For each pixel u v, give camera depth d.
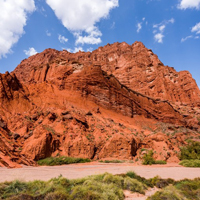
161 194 8.19
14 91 30.17
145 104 54.00
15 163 15.35
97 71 43.84
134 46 122.31
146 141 28.75
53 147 21.34
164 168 18.81
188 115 67.19
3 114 24.86
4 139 18.62
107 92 42.97
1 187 7.55
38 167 16.02
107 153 24.06
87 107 37.34
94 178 9.63
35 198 6.89
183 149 28.36
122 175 11.34
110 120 35.38
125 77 89.44
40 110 30.06
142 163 21.91
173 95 89.50
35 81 46.19
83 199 6.79
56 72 46.09
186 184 10.16
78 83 41.06
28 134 21.88
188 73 108.69
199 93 96.44
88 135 26.41
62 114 28.30
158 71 95.31
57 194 7.00
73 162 19.75
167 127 46.44
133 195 8.52
